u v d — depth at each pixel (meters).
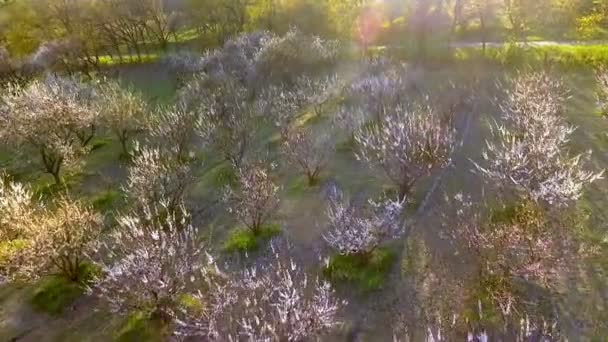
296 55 33.91
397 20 41.19
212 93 30.70
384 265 14.86
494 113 24.45
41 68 42.06
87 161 25.73
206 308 12.66
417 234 16.19
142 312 13.95
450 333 12.25
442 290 13.73
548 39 36.97
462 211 16.34
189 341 12.88
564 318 12.25
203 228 18.47
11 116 22.80
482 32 38.16
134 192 19.17
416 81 30.34
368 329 12.83
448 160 18.61
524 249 13.15
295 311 11.59
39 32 52.44
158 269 13.12
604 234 14.97
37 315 14.98
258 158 22.91
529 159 16.20
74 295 15.42
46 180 24.22
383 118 24.09
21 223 16.23
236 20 47.84
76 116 23.89
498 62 31.94
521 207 15.97
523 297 13.01
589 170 18.48
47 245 15.04
